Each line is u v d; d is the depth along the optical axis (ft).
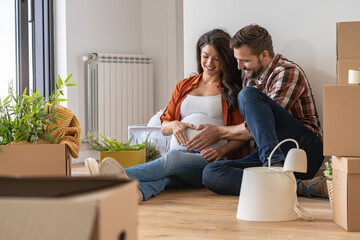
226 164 8.81
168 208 7.75
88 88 18.38
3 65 16.89
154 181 8.82
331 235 5.90
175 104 10.84
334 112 6.21
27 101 8.40
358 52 9.00
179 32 19.92
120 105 18.83
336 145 6.22
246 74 9.84
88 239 2.12
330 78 10.82
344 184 6.12
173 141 10.42
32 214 2.19
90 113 18.35
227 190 8.79
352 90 6.18
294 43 11.14
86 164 7.46
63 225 2.16
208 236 5.91
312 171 9.05
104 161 7.52
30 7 17.62
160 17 20.15
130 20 20.07
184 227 6.40
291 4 11.15
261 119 8.07
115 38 19.43
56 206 2.18
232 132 9.73
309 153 8.95
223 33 10.55
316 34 10.92
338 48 9.07
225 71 10.39
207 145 9.84
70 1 17.79
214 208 7.66
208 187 8.96
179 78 19.93
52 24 17.81
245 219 6.77
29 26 17.74
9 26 17.06
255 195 6.72
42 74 17.75
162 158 8.98
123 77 18.95
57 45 17.84
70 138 8.32
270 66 9.62
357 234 5.93
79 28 18.12
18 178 2.69
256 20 11.59
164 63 20.08
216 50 10.39
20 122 8.22
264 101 8.36
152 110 19.99
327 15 10.80
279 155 7.84
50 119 8.20
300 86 9.37
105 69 18.35
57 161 7.73
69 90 17.76
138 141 12.94
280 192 6.70
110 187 2.64
